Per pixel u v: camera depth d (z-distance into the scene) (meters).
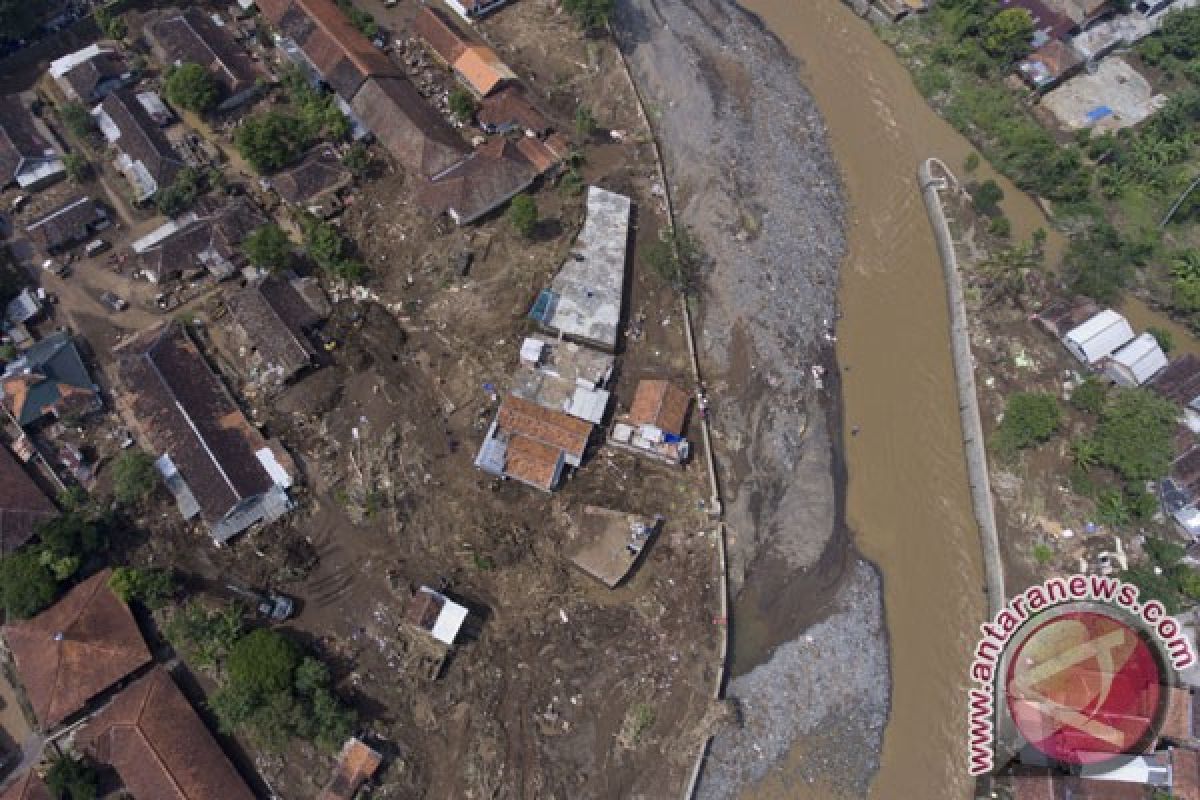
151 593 58.38
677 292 75.88
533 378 69.81
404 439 67.69
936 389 75.94
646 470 68.38
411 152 77.62
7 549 59.62
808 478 70.69
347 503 65.00
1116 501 68.25
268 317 69.44
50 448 64.88
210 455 63.19
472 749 58.41
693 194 81.50
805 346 76.00
